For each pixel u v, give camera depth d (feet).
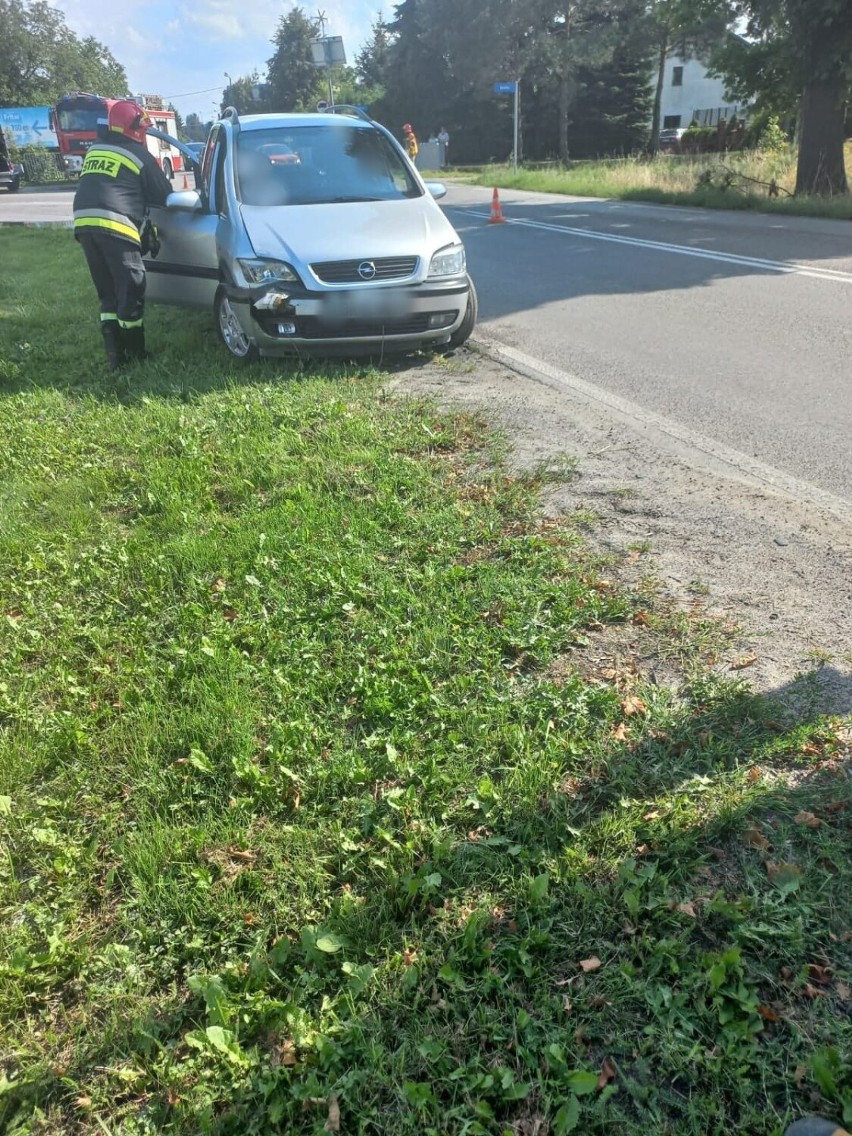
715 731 9.34
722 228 50.34
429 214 24.82
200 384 22.56
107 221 23.29
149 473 16.63
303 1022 6.66
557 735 9.42
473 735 9.51
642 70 179.63
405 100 198.18
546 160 176.86
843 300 29.48
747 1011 6.50
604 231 51.62
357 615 11.89
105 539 14.57
